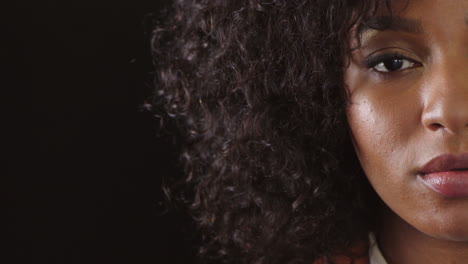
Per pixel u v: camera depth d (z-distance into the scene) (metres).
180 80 0.85
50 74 0.94
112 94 0.95
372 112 0.68
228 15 0.77
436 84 0.65
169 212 0.96
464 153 0.64
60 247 0.95
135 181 0.96
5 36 0.93
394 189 0.68
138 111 0.95
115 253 0.96
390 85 0.68
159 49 0.90
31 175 0.94
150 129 0.95
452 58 0.65
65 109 0.94
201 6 0.80
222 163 0.82
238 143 0.79
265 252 0.81
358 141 0.70
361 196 0.78
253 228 0.82
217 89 0.80
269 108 0.76
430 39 0.65
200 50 0.82
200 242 0.96
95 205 0.95
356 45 0.69
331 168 0.77
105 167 0.95
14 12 0.93
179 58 0.85
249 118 0.77
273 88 0.76
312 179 0.77
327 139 0.75
